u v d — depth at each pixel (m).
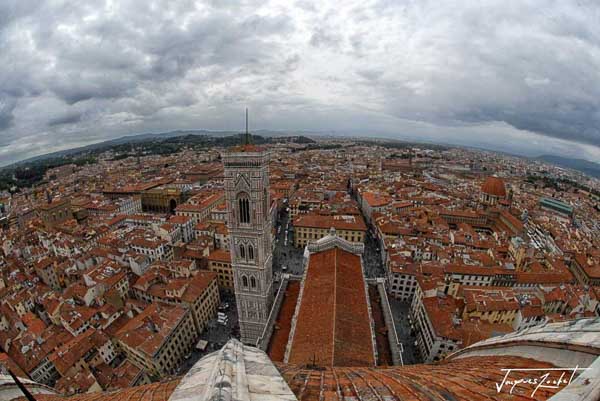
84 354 85.38
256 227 78.69
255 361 16.36
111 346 92.81
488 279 123.81
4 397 21.47
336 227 167.50
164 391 18.39
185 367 93.38
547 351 18.14
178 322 94.12
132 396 19.12
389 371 23.58
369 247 175.62
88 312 100.56
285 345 62.12
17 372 78.50
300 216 190.00
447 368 22.86
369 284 82.00
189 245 149.38
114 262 129.25
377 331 64.44
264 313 87.31
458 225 197.62
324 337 49.88
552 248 165.75
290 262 155.62
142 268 132.88
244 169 74.38
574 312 102.44
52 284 133.88
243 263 83.25
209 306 112.50
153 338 87.44
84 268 137.75
